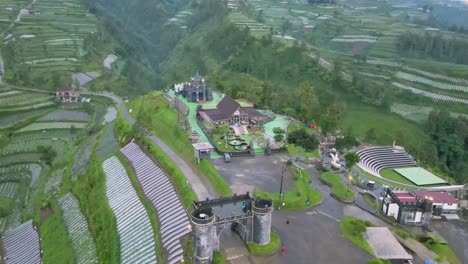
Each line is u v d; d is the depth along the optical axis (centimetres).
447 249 8450
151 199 10375
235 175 10569
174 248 8062
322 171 11550
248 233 7844
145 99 18250
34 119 19275
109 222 10400
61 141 17350
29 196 14025
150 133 14250
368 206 9919
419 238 8656
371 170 12388
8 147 16775
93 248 10138
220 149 12056
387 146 14438
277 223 8762
